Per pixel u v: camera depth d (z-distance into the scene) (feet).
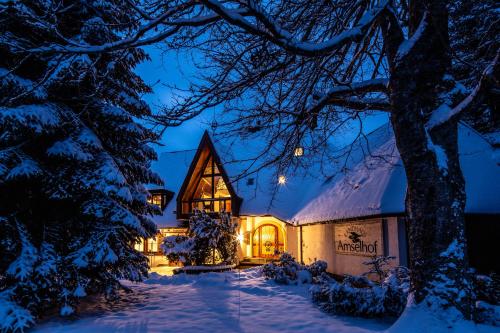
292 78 24.75
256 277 48.67
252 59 20.57
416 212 17.97
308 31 21.66
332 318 26.27
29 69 27.66
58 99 29.94
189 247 57.93
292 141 27.84
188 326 25.12
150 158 40.96
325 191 57.06
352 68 27.61
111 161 31.55
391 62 20.08
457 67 31.22
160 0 16.19
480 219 34.40
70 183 29.30
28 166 26.45
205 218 59.67
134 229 32.83
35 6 20.80
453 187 17.60
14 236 26.86
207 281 45.62
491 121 42.93
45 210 30.32
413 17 20.66
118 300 34.73
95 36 29.63
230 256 60.23
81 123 31.04
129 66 35.22
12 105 25.12
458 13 25.77
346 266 45.93
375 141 53.67
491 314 18.76
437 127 18.02
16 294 25.02
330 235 51.37
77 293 27.30
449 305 16.10
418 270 17.51
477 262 33.45
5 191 28.04
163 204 91.40
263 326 24.82
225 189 83.25
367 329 23.12
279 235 81.41
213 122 23.24
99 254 29.12
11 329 22.56
